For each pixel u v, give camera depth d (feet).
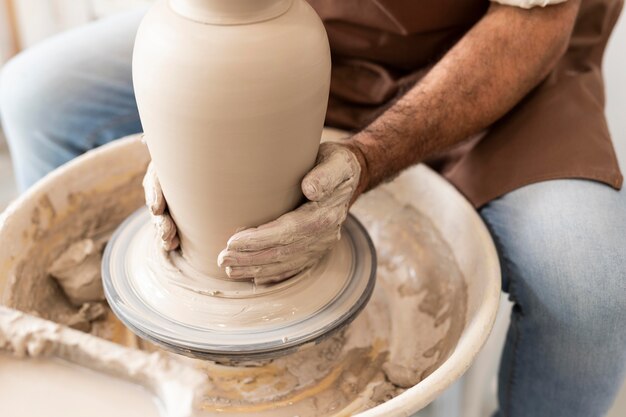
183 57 2.30
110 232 3.98
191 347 2.68
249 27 2.32
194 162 2.47
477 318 2.87
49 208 3.59
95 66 4.42
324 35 2.54
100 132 4.41
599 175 3.41
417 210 3.88
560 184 3.44
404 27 3.68
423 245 3.84
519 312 3.51
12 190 7.33
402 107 3.20
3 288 3.17
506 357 3.75
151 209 2.81
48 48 4.59
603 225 3.25
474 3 3.66
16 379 2.31
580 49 4.15
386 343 3.43
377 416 2.37
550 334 3.34
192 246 2.84
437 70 3.35
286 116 2.40
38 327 2.39
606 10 4.09
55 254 3.65
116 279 3.01
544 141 3.58
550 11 3.37
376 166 3.03
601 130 3.61
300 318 2.80
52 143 4.41
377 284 3.80
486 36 3.36
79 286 3.49
